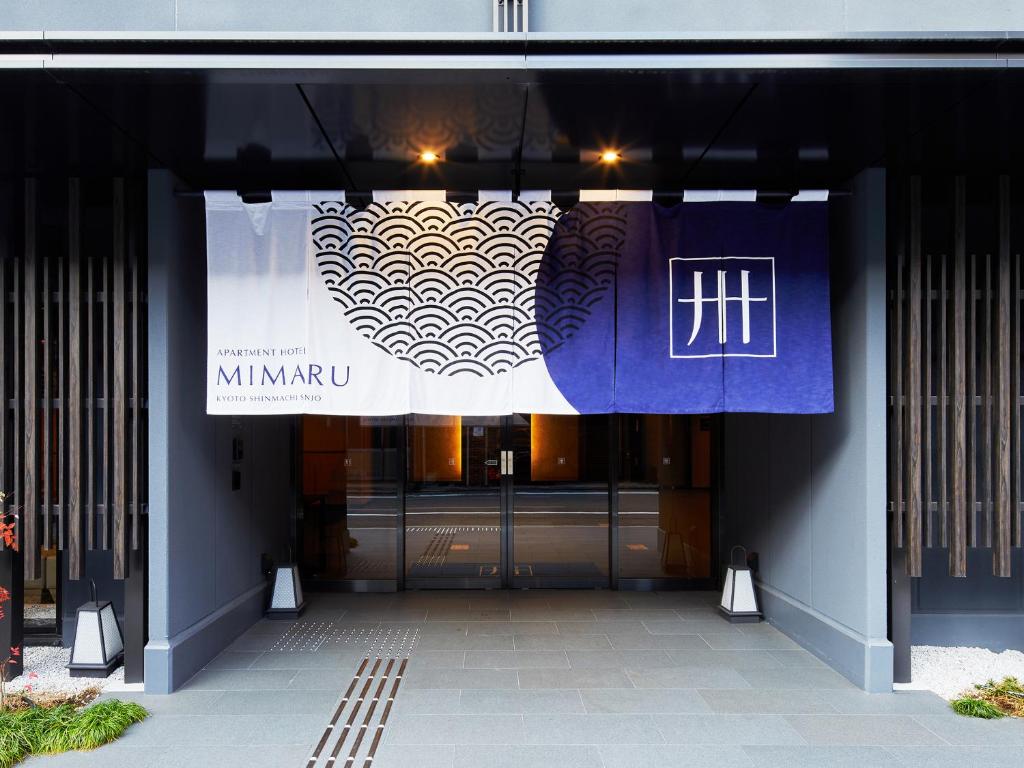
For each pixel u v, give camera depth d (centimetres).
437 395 511
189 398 538
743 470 748
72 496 499
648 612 707
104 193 563
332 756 402
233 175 537
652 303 516
